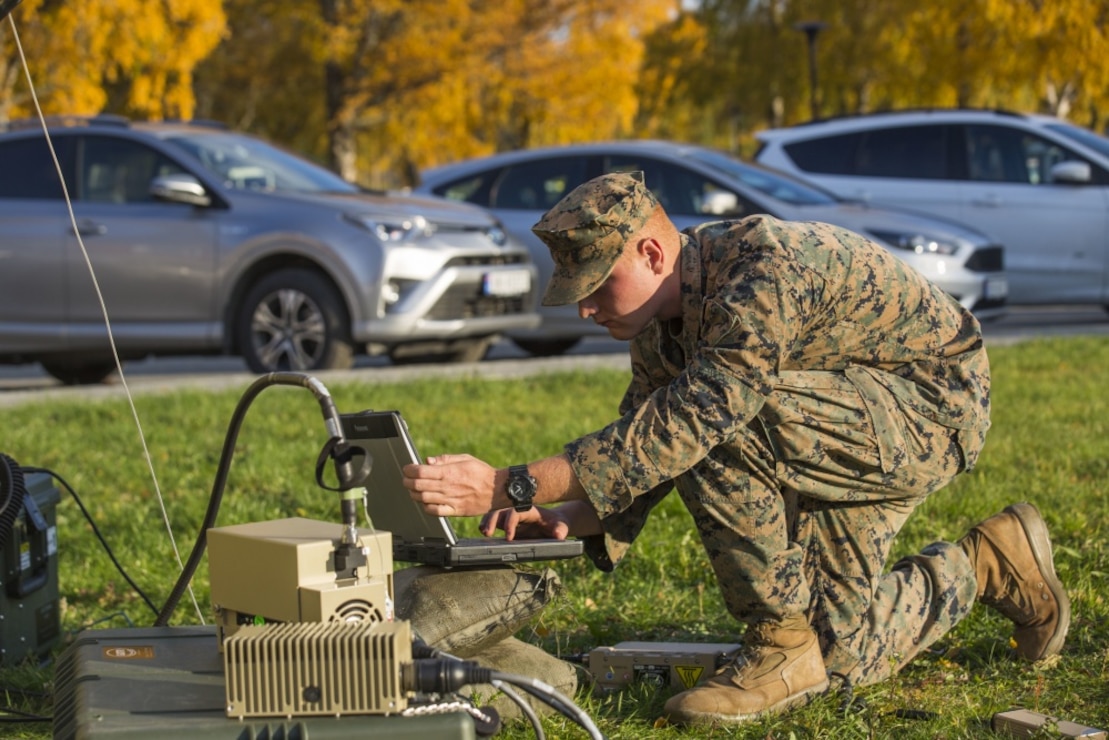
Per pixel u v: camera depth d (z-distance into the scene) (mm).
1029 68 25375
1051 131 12352
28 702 3412
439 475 2801
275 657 2254
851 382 3039
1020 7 24812
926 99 27406
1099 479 5520
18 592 3662
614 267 2896
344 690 2250
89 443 7055
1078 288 12125
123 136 9617
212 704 2340
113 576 4660
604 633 3852
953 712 3047
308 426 7375
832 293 2980
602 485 2826
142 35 19453
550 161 11273
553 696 2336
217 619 2645
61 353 9672
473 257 9391
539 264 10984
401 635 2277
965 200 12320
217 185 9414
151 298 9391
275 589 2471
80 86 19469
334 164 28438
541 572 3211
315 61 30062
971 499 5066
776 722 3014
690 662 3305
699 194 10719
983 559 3357
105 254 9383
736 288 2895
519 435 6855
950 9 25750
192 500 5605
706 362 2850
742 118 46562
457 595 3117
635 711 3141
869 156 12719
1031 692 3225
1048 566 3350
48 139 3863
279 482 5910
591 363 9820
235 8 30969
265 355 9320
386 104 28375
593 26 28734
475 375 9039
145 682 2467
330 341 9133
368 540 2498
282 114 34594
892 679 3184
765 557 3027
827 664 3176
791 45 33250
